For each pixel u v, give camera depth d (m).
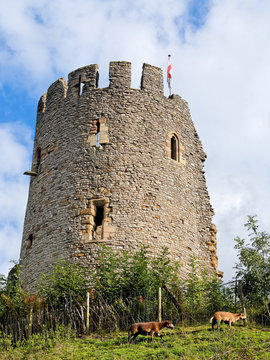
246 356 13.90
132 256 20.17
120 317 17.88
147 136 23.30
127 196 21.86
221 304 18.45
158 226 21.77
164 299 18.39
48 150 24.19
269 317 17.38
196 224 23.47
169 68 26.42
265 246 19.41
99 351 15.48
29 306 18.47
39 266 21.77
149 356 14.59
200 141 25.45
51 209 22.56
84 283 19.39
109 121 23.31
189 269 22.09
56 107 24.92
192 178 24.23
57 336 16.67
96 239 21.27
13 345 17.16
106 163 22.45
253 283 18.62
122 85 24.09
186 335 16.20
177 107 24.92
